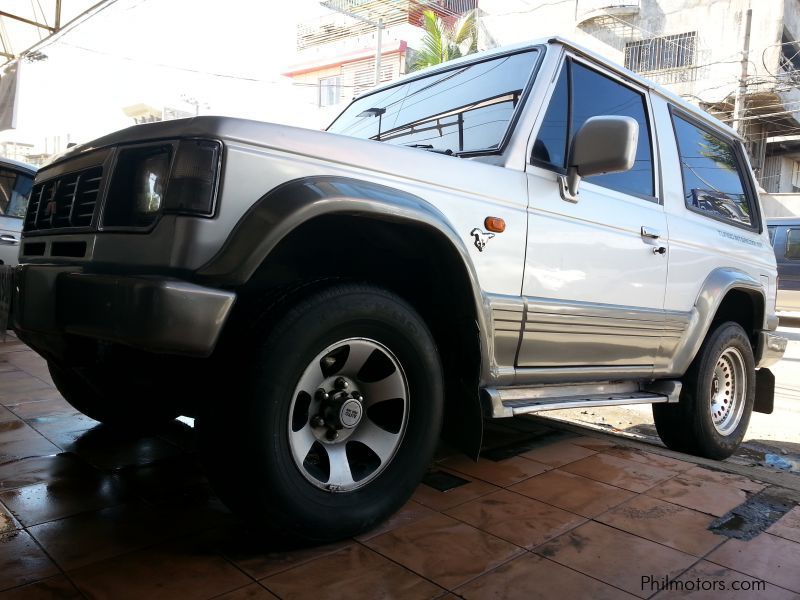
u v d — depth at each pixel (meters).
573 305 2.78
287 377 1.89
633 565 2.04
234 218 1.84
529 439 3.59
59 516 2.23
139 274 1.86
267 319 1.91
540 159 2.77
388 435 2.22
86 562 1.90
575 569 1.99
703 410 3.67
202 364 2.07
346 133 3.50
